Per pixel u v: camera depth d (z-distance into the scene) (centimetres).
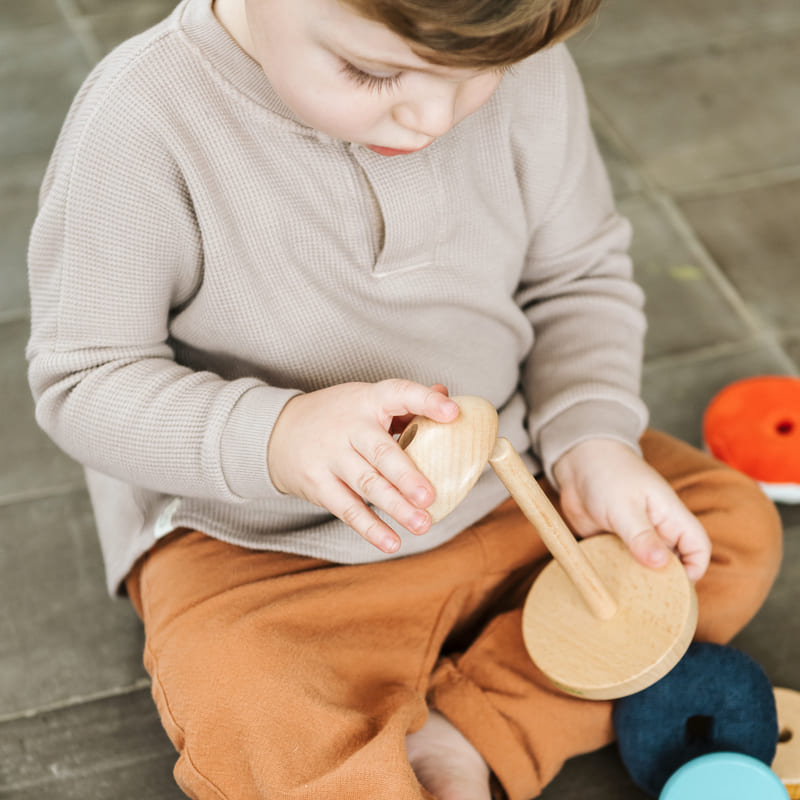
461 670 96
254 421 82
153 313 89
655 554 91
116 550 104
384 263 89
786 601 117
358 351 92
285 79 68
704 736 93
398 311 92
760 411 128
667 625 88
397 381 76
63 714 112
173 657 88
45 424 92
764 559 101
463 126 90
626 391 102
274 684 85
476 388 99
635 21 220
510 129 94
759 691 92
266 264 87
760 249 167
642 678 86
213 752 85
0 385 148
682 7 224
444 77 63
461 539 100
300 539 95
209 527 96
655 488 95
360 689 89
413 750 92
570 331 106
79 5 228
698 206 175
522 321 104
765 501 104
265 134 83
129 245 85
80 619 121
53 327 89
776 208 174
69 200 85
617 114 196
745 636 114
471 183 92
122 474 90
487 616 104
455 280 94
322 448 76
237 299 88
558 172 99
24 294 161
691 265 164
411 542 97
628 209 175
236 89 82
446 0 55
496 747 92
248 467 82
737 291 159
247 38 81
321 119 69
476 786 90
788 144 188
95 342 88
